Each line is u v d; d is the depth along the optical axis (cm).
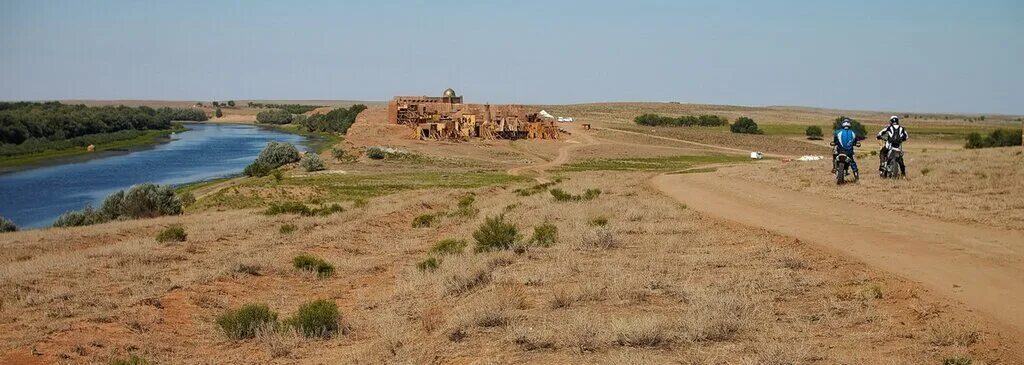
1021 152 3198
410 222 2681
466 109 14962
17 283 1393
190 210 5038
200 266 1616
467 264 1341
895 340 777
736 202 2348
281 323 1027
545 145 12625
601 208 2312
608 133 15200
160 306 1198
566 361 754
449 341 868
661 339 802
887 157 2603
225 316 1028
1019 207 1734
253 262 1557
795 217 1866
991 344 741
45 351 919
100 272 1548
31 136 13075
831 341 780
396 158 10031
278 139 16588
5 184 7969
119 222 3366
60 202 6600
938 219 1659
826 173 3056
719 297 941
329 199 5278
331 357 875
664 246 1469
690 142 14425
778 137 15875
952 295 940
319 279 1495
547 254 1466
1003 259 1171
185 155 11962
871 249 1318
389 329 927
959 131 17262
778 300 978
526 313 962
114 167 9856
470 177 7281
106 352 914
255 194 5481
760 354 727
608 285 1095
